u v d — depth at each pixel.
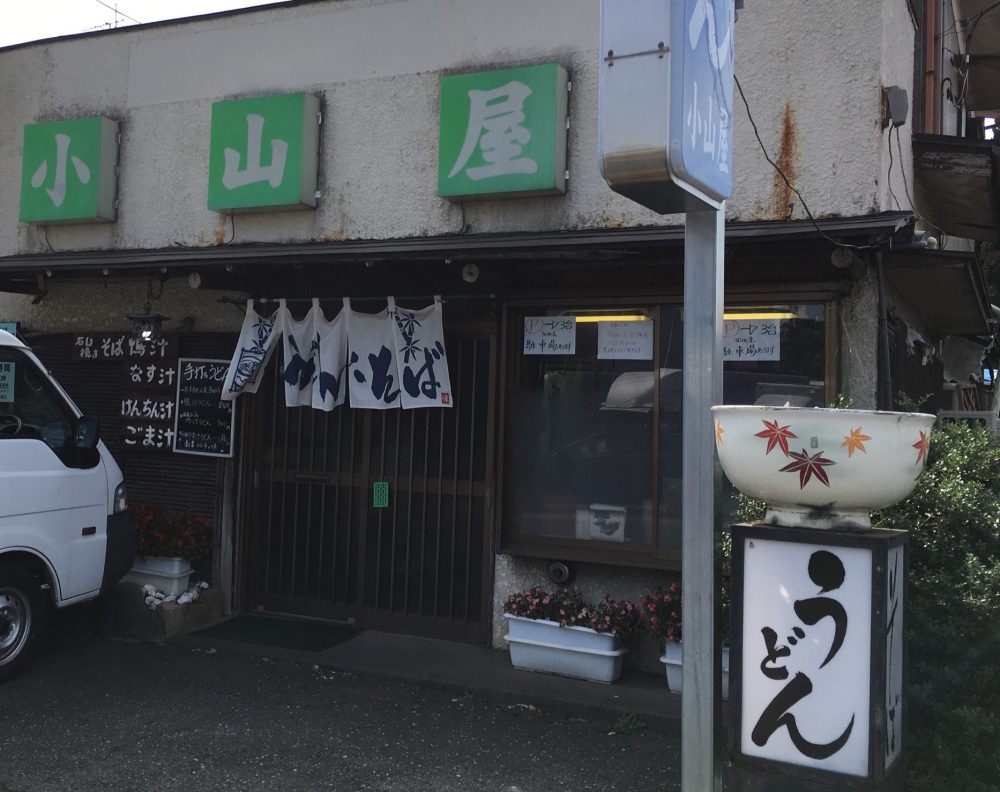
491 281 6.09
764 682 3.08
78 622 7.13
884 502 3.02
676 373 5.79
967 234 7.40
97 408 7.95
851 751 2.94
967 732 3.58
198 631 6.90
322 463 7.18
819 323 5.38
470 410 6.65
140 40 7.78
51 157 7.81
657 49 2.94
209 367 7.44
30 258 7.38
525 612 5.90
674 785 4.45
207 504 7.43
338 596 7.09
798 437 2.96
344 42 6.96
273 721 5.23
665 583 5.88
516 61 6.36
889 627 3.00
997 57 9.78
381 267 6.41
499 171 6.11
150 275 7.02
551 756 4.79
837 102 5.37
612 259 5.64
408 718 5.30
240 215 7.27
